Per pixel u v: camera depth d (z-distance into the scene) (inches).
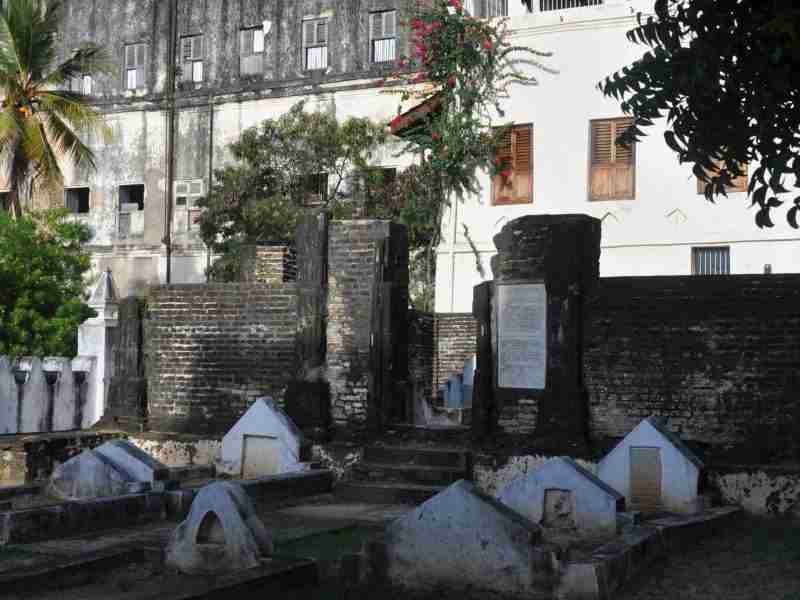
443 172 895.7
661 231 826.8
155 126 1470.2
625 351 512.1
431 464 539.5
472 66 886.4
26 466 562.3
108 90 1508.4
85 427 698.2
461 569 312.2
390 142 1248.8
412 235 1019.9
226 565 334.3
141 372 638.5
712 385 492.7
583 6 875.4
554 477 395.5
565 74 857.5
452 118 885.2
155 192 1465.3
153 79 1481.3
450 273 895.7
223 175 1198.3
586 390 519.2
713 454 487.2
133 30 1498.5
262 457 550.3
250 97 1406.3
